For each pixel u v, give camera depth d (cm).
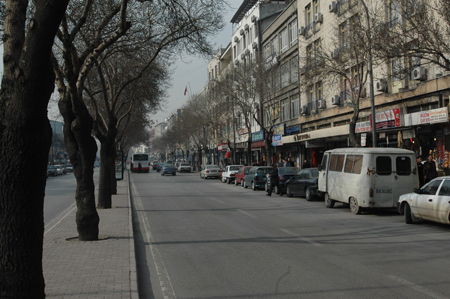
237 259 758
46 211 1627
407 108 1991
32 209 382
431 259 736
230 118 4494
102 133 1638
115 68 1795
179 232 1083
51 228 1111
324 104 2881
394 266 686
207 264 728
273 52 3725
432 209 1058
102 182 1571
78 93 905
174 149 9944
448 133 1708
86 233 920
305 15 3186
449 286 570
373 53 1614
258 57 3234
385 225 1152
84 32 1206
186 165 6500
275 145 3722
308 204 1750
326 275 636
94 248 828
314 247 854
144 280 638
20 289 369
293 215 1391
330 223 1202
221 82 3522
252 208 1625
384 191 1338
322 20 2802
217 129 4922
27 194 378
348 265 697
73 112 904
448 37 1351
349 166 1439
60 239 936
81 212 922
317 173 1908
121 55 1739
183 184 3500
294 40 3447
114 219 1266
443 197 1030
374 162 1341
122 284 570
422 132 1848
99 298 508
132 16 1345
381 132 2105
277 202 1861
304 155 3425
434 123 1717
